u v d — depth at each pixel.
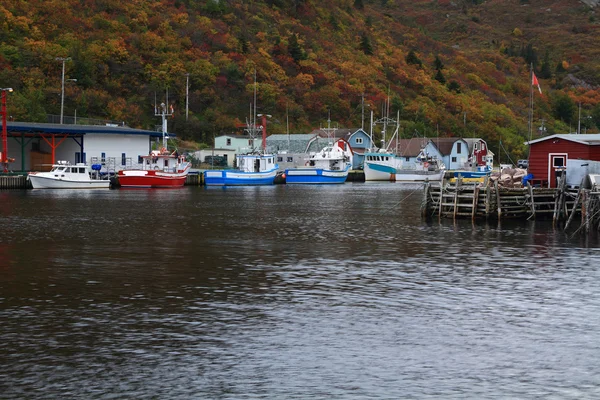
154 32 150.50
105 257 33.97
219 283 27.64
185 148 123.50
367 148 133.88
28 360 18.23
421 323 21.88
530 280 28.48
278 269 30.86
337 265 32.00
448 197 53.25
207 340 20.00
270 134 135.00
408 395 16.22
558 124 196.38
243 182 103.69
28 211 58.34
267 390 16.45
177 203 68.75
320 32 190.38
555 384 16.89
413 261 33.19
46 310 23.17
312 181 110.75
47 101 118.31
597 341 20.11
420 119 159.88
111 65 135.38
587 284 27.67
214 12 169.00
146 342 19.77
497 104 195.50
